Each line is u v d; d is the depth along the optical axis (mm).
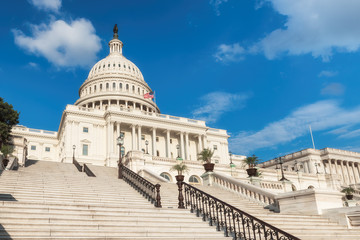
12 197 12117
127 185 18094
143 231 9398
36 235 8125
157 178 23422
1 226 8195
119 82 90188
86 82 92000
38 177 17016
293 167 78688
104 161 58344
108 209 10766
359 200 36312
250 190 18328
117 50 108312
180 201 13047
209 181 22453
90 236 8695
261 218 12445
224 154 73688
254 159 26844
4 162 24359
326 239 11031
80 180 17766
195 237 9586
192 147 69750
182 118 68562
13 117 45812
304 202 14461
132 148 60469
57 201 12812
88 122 61312
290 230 11492
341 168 79938
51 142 70625
